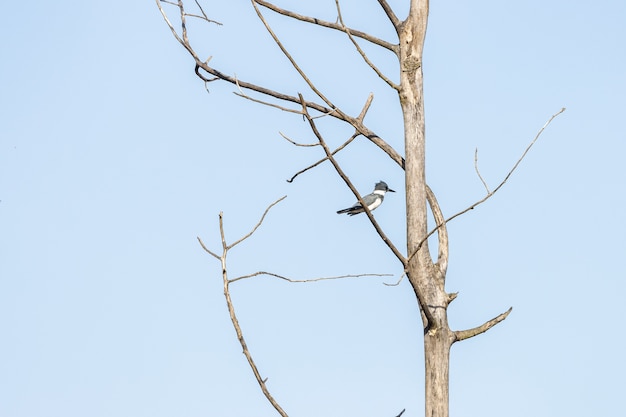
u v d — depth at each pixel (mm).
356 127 14164
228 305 9430
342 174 11492
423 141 13609
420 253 13117
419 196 13352
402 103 13703
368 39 14312
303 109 11195
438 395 12711
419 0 13836
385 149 14148
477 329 13000
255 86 15492
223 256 9523
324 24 14492
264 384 9312
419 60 13750
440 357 12773
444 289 13094
